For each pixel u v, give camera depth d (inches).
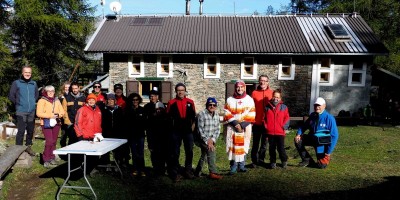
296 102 731.4
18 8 815.1
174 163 257.1
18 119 309.0
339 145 432.5
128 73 742.5
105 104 291.4
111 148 229.0
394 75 764.0
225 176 265.6
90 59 1055.6
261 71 729.6
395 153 362.9
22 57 895.7
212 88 737.6
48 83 941.2
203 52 703.7
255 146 288.0
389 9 1082.1
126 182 256.4
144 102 735.1
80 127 261.7
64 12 917.2
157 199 222.2
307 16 845.2
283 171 277.1
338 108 729.0
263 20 829.2
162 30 791.1
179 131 255.4
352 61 717.3
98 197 225.3
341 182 249.0
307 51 691.4
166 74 740.0
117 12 848.3
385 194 222.1
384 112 711.7
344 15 850.1
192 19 842.2
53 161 305.4
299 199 217.2
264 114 280.8
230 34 765.9
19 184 256.5
